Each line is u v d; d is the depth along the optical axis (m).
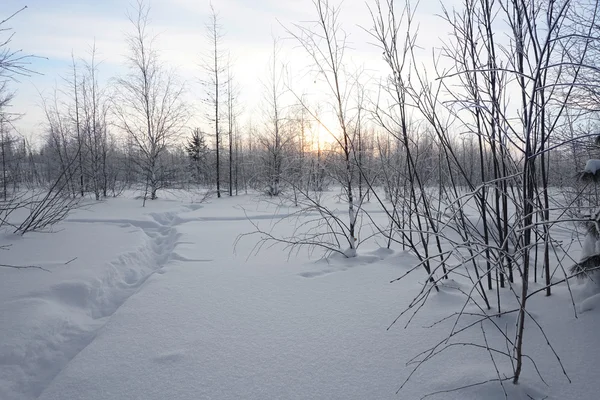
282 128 16.73
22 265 5.78
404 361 2.86
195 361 2.97
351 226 6.03
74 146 19.53
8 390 2.94
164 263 6.72
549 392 2.34
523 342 2.93
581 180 3.27
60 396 2.58
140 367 2.91
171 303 4.21
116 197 20.67
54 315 4.05
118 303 5.04
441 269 5.09
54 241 7.83
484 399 2.33
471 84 3.62
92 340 3.73
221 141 22.41
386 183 6.19
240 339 3.32
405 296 4.20
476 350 2.91
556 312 3.24
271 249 7.02
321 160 6.56
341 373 2.75
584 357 2.63
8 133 13.56
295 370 2.81
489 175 4.11
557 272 4.47
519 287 3.98
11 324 3.68
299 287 4.67
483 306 3.61
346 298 4.22
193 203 18.05
